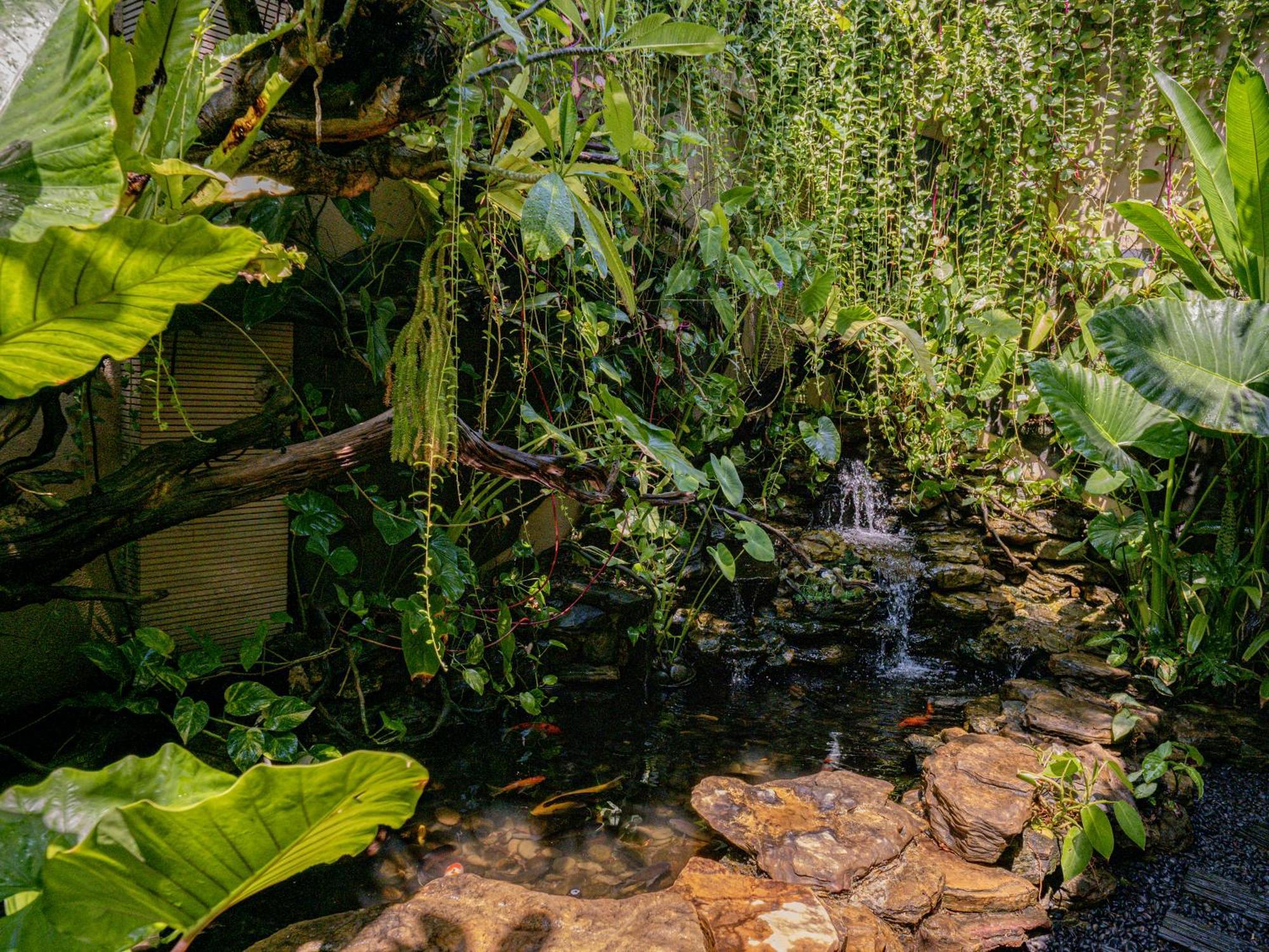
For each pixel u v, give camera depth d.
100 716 2.51
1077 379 3.81
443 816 2.56
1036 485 5.12
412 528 2.77
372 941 1.73
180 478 1.96
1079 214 5.01
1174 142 4.69
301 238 2.86
